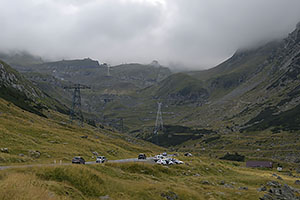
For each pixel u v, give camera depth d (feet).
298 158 565.94
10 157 180.55
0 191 84.53
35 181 103.76
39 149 242.17
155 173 206.80
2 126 288.30
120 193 130.62
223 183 220.64
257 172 362.33
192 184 195.11
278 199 185.78
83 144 325.83
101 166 167.22
